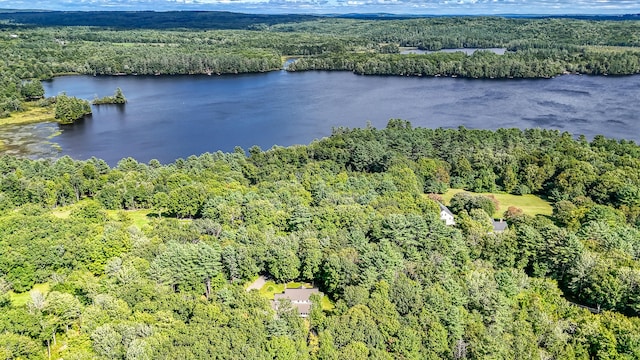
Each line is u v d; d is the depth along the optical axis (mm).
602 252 119000
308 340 87812
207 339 79188
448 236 124250
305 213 134875
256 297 95125
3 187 166625
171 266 106188
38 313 86938
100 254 115562
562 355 87000
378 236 125875
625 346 87812
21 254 112562
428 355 85312
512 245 121375
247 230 126625
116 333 79375
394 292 96500
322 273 112938
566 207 154375
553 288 106938
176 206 153500
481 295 98188
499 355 84000
